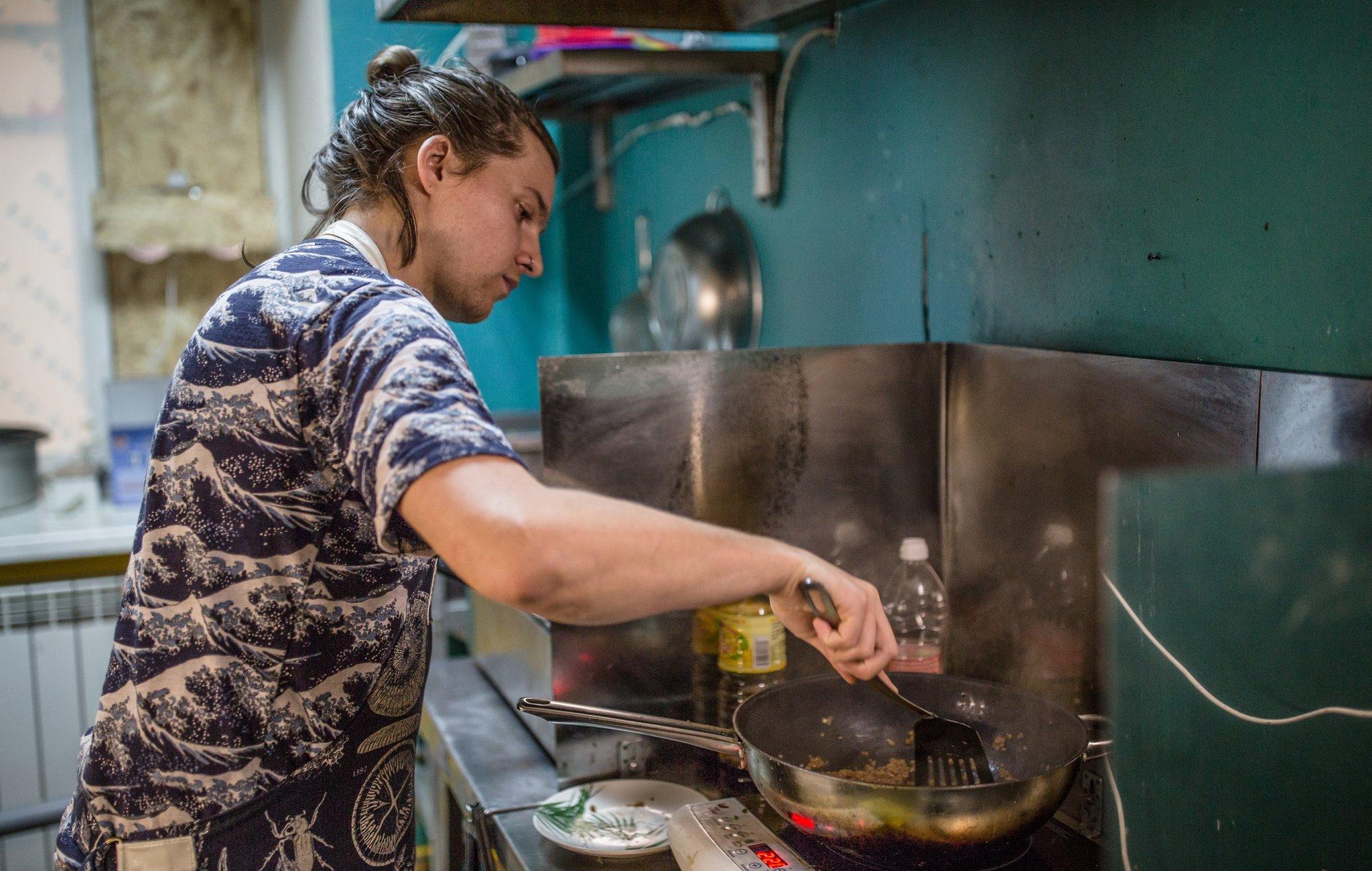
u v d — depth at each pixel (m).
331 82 2.62
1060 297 1.30
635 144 2.40
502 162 0.99
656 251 2.32
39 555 2.48
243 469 0.88
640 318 2.33
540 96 2.14
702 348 2.01
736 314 1.99
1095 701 1.19
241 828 0.95
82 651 2.56
